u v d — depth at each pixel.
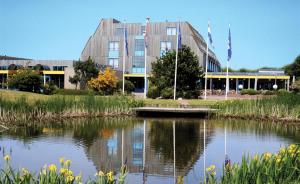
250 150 15.99
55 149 15.30
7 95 31.02
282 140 18.97
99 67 55.25
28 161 12.77
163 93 42.56
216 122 27.89
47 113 26.20
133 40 63.50
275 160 7.54
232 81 67.31
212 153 15.26
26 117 24.34
